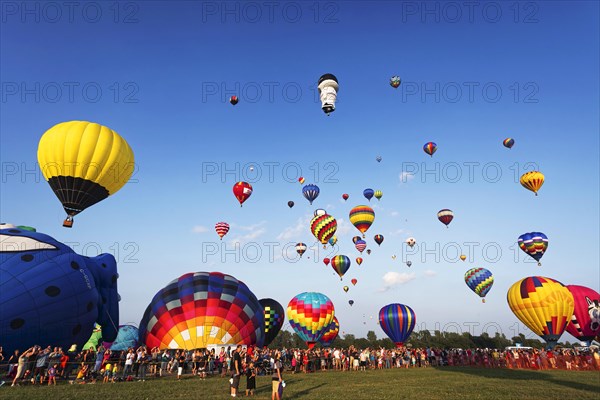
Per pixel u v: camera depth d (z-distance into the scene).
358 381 16.95
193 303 25.03
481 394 12.78
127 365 16.53
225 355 20.17
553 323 28.67
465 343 81.69
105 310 21.75
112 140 19.53
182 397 11.52
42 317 16.53
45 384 13.98
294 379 17.94
